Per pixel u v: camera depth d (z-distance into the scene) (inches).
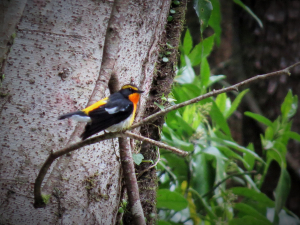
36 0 226.5
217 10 382.3
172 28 324.2
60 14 228.4
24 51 224.4
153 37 274.7
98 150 241.4
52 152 184.4
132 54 257.4
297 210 610.9
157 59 310.8
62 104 227.1
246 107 642.2
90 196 237.6
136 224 242.7
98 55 237.0
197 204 380.2
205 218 370.9
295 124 604.1
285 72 199.6
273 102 623.2
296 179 611.5
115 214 261.9
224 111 415.2
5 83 221.8
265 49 631.2
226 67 645.3
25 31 224.8
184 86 384.2
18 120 222.1
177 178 396.8
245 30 655.8
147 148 310.8
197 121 383.2
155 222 313.7
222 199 390.9
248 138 642.8
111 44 221.5
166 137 375.6
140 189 307.9
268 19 629.0
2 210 218.2
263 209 409.7
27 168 221.3
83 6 232.4
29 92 223.8
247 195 388.2
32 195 221.3
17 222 219.0
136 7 252.2
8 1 186.9
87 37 233.1
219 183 374.6
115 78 247.1
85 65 232.5
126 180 245.9
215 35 409.7
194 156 382.0
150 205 312.7
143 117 306.5
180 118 362.9
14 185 219.9
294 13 616.7
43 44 226.1
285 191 362.0
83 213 234.7
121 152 245.8
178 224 374.0
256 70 640.4
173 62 322.7
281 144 382.9
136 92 246.4
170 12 323.0
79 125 214.5
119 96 241.8
